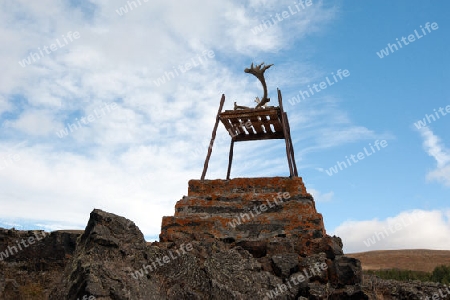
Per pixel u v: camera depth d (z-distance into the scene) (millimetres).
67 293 7867
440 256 54062
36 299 9266
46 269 10367
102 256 8344
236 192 13555
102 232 8664
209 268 9297
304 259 10391
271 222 12297
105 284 7598
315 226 11914
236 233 12320
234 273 9461
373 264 52469
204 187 13922
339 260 10156
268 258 10656
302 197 12688
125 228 9195
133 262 8812
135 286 8078
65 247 10688
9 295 9125
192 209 13180
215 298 8688
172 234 12477
